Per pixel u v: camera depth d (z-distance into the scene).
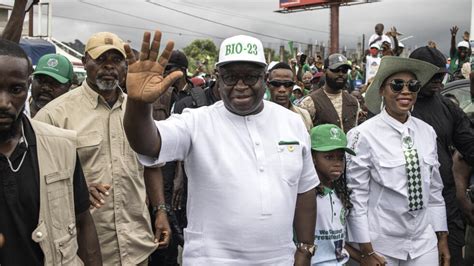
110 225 3.60
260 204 2.62
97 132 3.62
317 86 9.44
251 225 2.60
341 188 3.93
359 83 13.05
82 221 2.73
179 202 5.20
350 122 6.00
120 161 3.65
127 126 2.45
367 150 3.96
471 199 4.41
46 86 4.45
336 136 3.80
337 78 5.94
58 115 3.62
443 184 4.49
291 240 2.78
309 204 3.00
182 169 5.16
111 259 3.61
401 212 3.91
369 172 3.98
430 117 4.48
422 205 3.95
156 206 3.99
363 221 3.93
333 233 3.83
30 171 2.42
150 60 2.37
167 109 5.67
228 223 2.61
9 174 2.36
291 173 2.72
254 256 2.62
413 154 3.93
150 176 3.99
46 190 2.45
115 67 3.67
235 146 2.67
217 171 2.64
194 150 2.67
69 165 2.56
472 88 5.18
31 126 2.49
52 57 4.52
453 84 6.93
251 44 2.66
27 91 2.40
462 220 4.61
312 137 3.83
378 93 4.14
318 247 3.80
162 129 2.58
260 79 2.69
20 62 2.33
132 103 2.38
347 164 3.99
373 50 12.77
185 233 2.76
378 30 13.22
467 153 4.54
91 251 2.76
